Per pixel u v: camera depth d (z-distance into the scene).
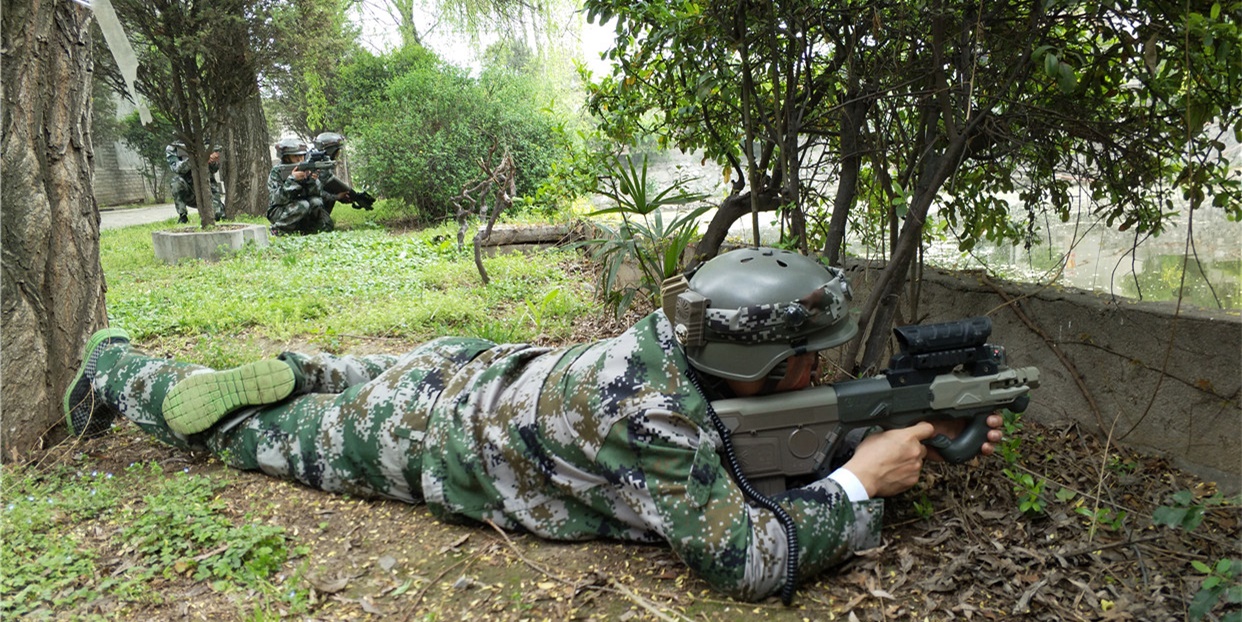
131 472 3.16
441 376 2.81
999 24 2.76
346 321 5.54
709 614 2.13
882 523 2.46
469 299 5.89
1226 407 2.52
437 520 2.72
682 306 2.13
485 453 2.55
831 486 2.21
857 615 2.10
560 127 5.63
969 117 2.72
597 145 5.30
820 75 3.29
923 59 3.04
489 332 4.84
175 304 6.29
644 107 4.16
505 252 8.03
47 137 3.56
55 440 3.51
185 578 2.38
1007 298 3.17
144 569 2.40
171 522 2.61
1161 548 2.25
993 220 3.71
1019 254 4.86
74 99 3.67
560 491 2.49
